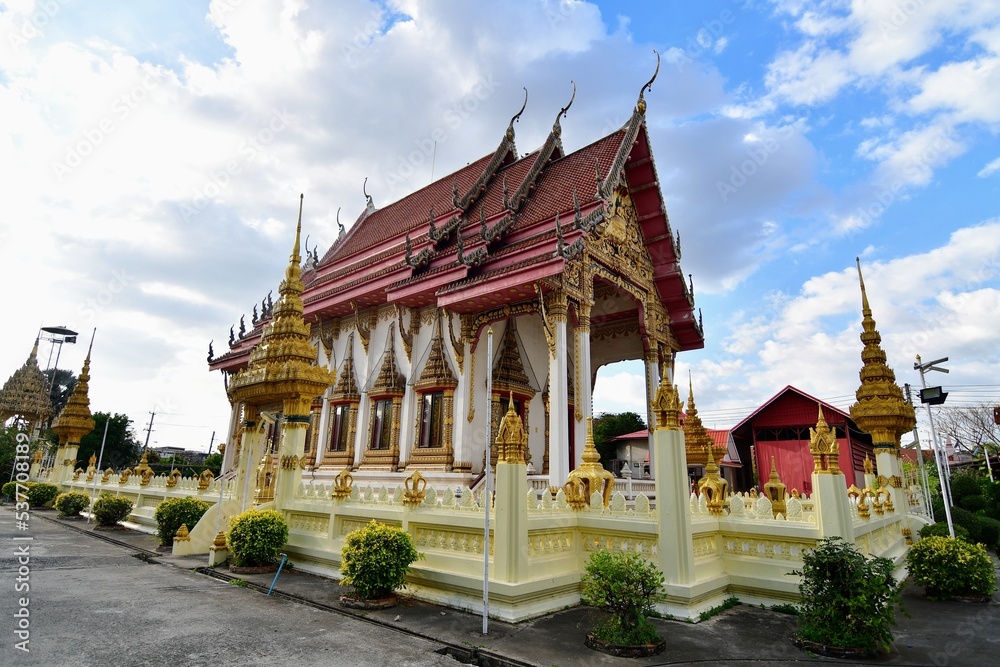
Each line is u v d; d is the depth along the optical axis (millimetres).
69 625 7605
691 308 24422
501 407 19547
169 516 14875
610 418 45594
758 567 10336
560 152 23906
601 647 7348
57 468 27875
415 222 26109
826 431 10211
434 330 20656
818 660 7273
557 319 16578
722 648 7617
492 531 9258
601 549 10094
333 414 23672
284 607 9250
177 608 8820
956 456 49656
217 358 30312
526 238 19422
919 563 11797
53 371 52031
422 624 8344
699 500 11141
